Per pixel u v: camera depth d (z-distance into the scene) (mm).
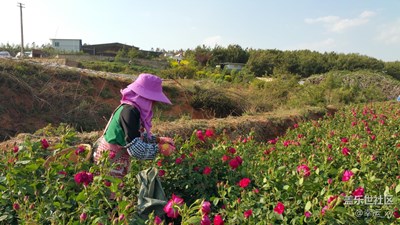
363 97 17281
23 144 3311
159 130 6680
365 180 3213
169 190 3438
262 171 3488
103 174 2512
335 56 50062
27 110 10938
